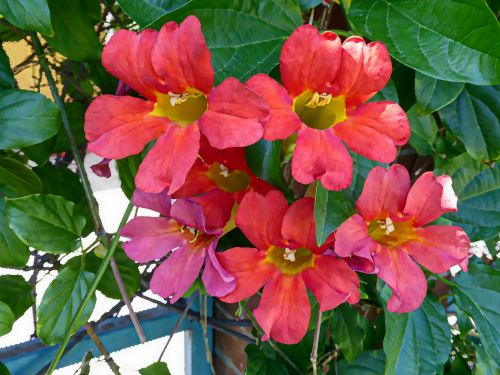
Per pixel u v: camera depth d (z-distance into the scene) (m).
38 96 0.15
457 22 0.14
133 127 0.13
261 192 0.15
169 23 0.12
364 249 0.14
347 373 0.23
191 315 0.28
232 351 0.35
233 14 0.14
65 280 0.17
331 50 0.12
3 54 0.17
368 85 0.13
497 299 0.20
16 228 0.17
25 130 0.15
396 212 0.15
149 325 0.32
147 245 0.16
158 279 0.15
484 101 0.19
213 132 0.12
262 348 0.22
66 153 0.23
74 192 0.21
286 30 0.14
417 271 0.15
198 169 0.15
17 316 0.20
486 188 0.21
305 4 0.15
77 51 0.17
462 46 0.14
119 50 0.12
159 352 0.35
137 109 0.13
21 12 0.13
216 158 0.15
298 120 0.12
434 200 0.15
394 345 0.18
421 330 0.19
